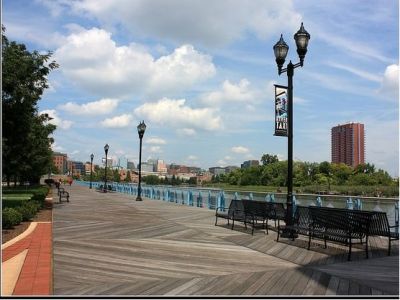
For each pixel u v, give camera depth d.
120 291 6.57
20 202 20.31
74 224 15.12
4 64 15.92
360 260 8.86
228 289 6.71
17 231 12.95
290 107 12.20
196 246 10.70
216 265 8.43
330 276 7.48
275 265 8.43
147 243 11.12
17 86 16.53
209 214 19.59
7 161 18.98
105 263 8.55
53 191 46.84
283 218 12.72
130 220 16.75
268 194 17.86
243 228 14.27
